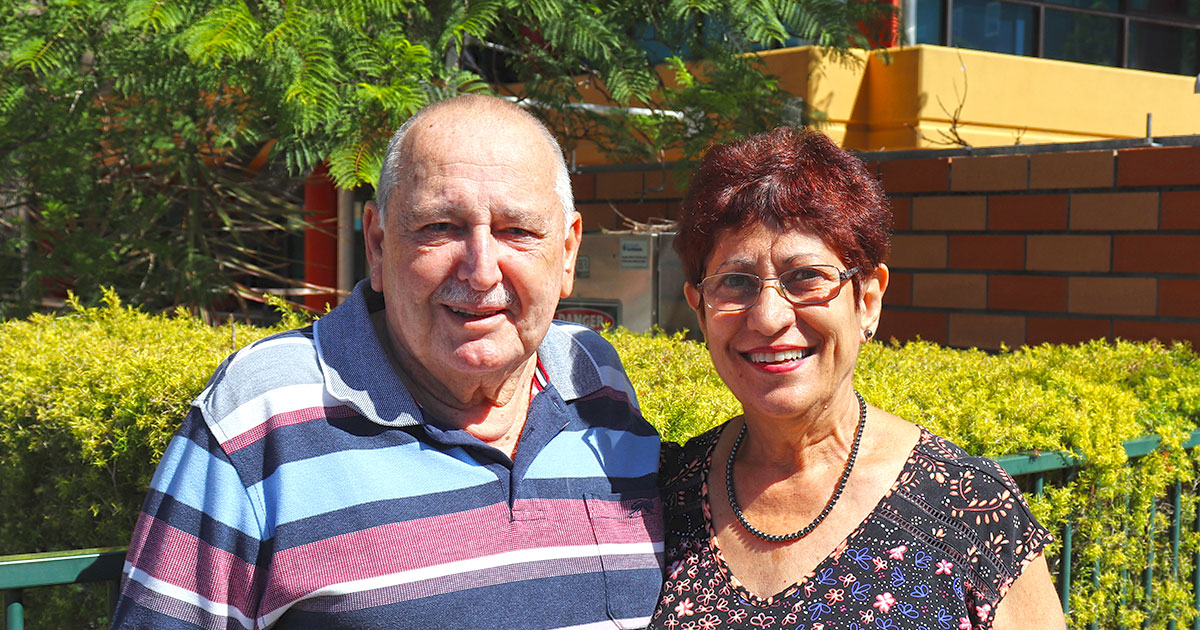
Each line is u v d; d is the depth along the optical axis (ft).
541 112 16.61
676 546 5.71
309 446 4.97
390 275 5.35
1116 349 12.28
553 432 5.73
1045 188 17.92
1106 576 8.23
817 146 5.27
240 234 20.25
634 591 5.51
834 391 5.25
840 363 5.24
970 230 18.90
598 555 5.50
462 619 5.01
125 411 8.68
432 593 4.98
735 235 5.24
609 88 14.66
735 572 5.40
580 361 6.22
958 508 5.08
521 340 5.37
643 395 8.11
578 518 5.56
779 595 5.17
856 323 5.35
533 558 5.30
